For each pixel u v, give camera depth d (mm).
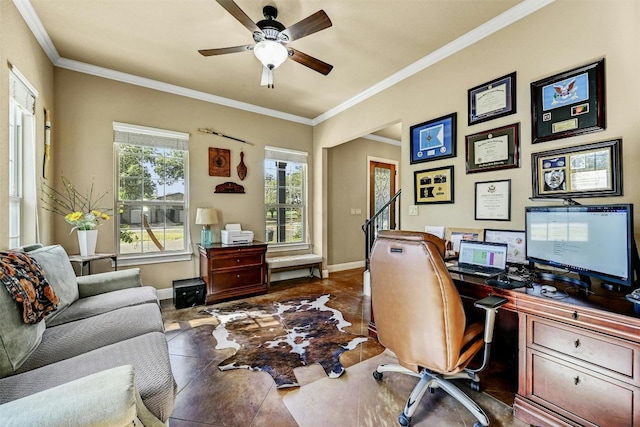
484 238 2404
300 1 2104
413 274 1371
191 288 3254
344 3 2127
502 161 2293
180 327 2684
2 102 1769
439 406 1625
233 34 2506
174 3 2117
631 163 1673
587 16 1842
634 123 1663
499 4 2141
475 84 2482
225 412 1559
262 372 1938
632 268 1279
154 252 3518
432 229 2836
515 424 1475
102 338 1500
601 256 1414
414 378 1880
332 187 5191
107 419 780
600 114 1782
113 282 2238
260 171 4340
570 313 1306
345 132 4141
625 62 1694
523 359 1497
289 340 2418
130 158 3393
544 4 2045
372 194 5781
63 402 782
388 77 3303
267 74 2516
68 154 2975
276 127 4504
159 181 3576
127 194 3379
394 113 3291
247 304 3355
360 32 2475
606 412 1216
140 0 2084
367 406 1616
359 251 5570
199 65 3045
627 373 1160
